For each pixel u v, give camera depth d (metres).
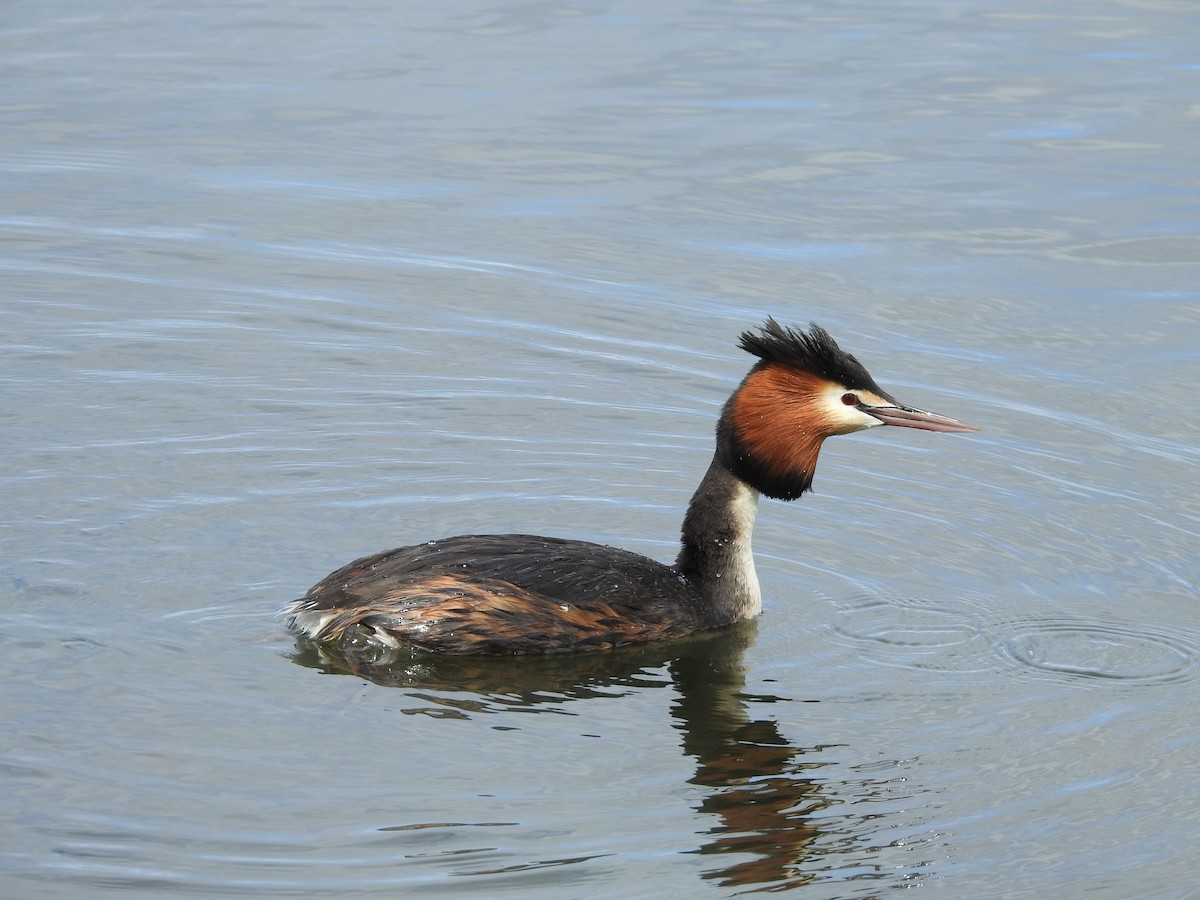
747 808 10.35
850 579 13.98
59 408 16.77
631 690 11.98
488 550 12.84
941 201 22.84
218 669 11.81
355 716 11.29
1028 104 26.20
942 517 15.23
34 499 14.63
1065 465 16.33
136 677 11.61
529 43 29.39
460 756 10.84
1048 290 20.36
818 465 16.45
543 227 22.16
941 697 11.96
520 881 9.51
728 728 11.41
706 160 24.23
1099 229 21.97
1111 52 28.58
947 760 11.07
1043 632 13.03
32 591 12.84
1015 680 12.24
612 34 29.88
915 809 10.48
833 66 28.03
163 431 16.36
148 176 23.55
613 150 24.55
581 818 10.16
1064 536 14.83
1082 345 19.03
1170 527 15.02
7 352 18.16
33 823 9.78
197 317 19.39
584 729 11.33
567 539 13.45
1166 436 16.94
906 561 14.32
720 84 27.20
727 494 13.21
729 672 12.33
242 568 13.49
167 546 13.84
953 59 28.38
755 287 20.42
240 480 15.34
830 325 19.39
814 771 10.88
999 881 9.75
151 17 31.03
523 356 18.67
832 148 24.58
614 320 19.61
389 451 16.20
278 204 22.75
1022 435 16.95
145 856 9.52
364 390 17.66
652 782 10.62
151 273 20.62
